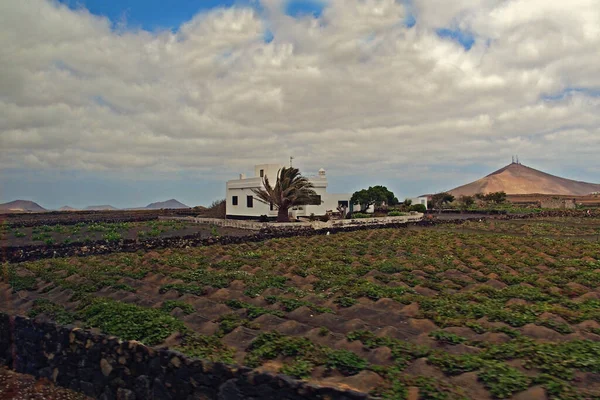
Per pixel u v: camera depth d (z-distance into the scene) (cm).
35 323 1047
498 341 897
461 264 1894
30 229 3925
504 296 1288
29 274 1672
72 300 1250
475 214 6353
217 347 852
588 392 648
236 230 3856
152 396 824
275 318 1073
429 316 1080
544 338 931
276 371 726
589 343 830
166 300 1277
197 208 8481
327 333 948
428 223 4156
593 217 4881
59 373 980
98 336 919
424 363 766
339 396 643
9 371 1059
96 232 3753
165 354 815
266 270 1784
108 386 893
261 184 4812
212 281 1496
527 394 639
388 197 6938
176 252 2402
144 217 5609
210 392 751
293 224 3700
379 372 730
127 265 1891
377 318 1115
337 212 5538
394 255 2209
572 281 1508
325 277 1600
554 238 2953
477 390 678
